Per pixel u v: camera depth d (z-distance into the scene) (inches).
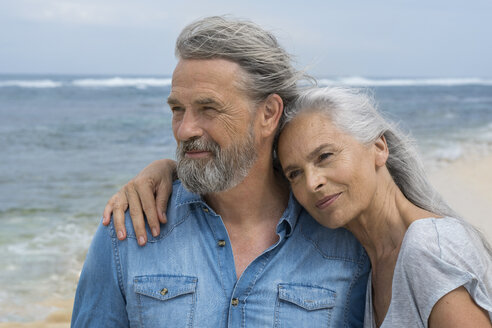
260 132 81.7
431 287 69.1
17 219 297.0
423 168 87.8
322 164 78.5
